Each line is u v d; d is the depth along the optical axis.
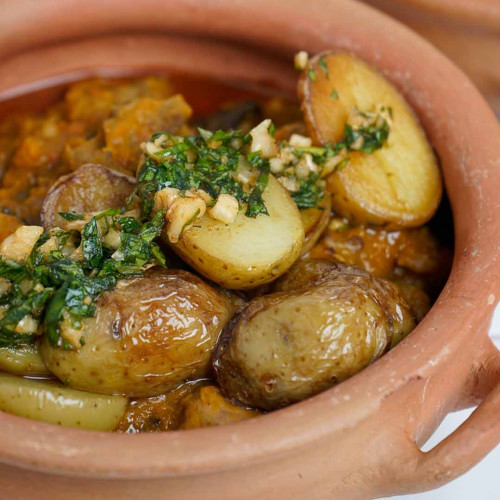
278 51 0.52
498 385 0.40
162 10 0.51
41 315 0.40
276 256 0.41
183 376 0.41
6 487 0.39
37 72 0.52
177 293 0.40
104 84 0.52
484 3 0.54
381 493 0.40
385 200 0.45
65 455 0.37
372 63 0.49
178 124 0.49
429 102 0.47
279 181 0.43
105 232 0.42
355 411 0.38
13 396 0.40
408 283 0.47
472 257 0.42
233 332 0.40
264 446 0.37
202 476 0.38
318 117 0.45
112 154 0.47
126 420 0.41
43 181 0.48
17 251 0.41
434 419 0.41
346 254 0.46
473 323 0.40
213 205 0.41
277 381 0.40
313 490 0.40
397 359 0.39
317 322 0.40
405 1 0.55
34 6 0.50
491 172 0.45
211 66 0.53
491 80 0.58
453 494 0.44
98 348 0.39
